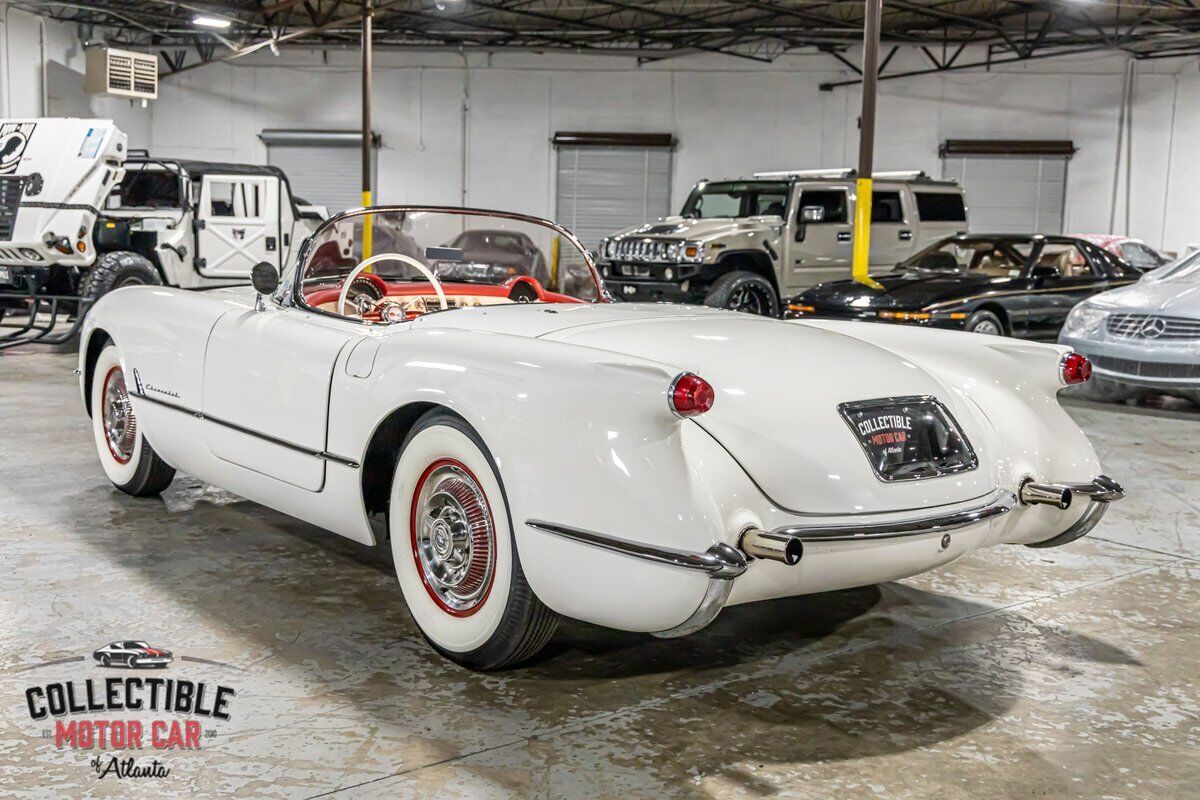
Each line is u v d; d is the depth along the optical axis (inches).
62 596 123.2
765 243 410.6
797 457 95.7
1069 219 784.9
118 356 161.2
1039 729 95.9
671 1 719.1
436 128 822.5
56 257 356.2
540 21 775.1
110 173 363.3
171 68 813.9
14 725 90.7
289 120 829.8
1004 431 115.6
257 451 128.8
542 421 92.3
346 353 115.8
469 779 83.4
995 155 784.3
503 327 114.3
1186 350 277.1
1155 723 97.8
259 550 143.3
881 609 128.1
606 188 818.2
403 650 110.2
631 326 114.2
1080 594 135.1
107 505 164.4
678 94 805.2
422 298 147.1
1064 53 735.7
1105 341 292.8
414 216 139.3
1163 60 754.8
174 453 149.1
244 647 109.7
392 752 87.7
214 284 427.2
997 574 142.9
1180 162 759.1
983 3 706.8
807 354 108.6
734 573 84.7
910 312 307.4
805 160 800.9
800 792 83.1
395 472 109.8
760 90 797.9
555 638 115.3
